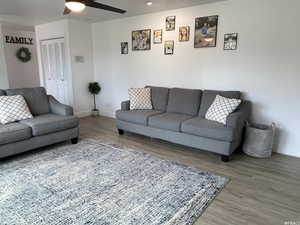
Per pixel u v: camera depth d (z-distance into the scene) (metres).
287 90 3.06
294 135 3.09
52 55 5.39
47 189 2.20
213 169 2.68
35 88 3.73
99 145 3.47
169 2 3.51
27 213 1.84
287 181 2.41
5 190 2.18
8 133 2.72
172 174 2.54
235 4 3.30
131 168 2.68
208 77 3.77
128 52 4.79
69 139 3.47
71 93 5.15
